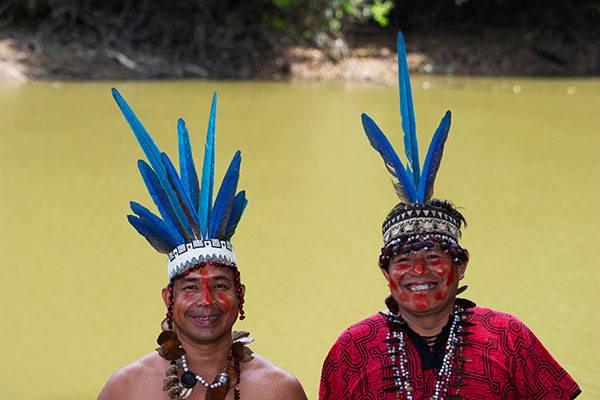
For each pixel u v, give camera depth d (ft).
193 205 16.25
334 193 48.91
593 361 28.89
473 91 85.51
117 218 44.42
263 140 61.62
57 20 95.20
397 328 16.56
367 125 17.08
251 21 99.60
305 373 28.19
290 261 38.50
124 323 32.27
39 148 58.29
